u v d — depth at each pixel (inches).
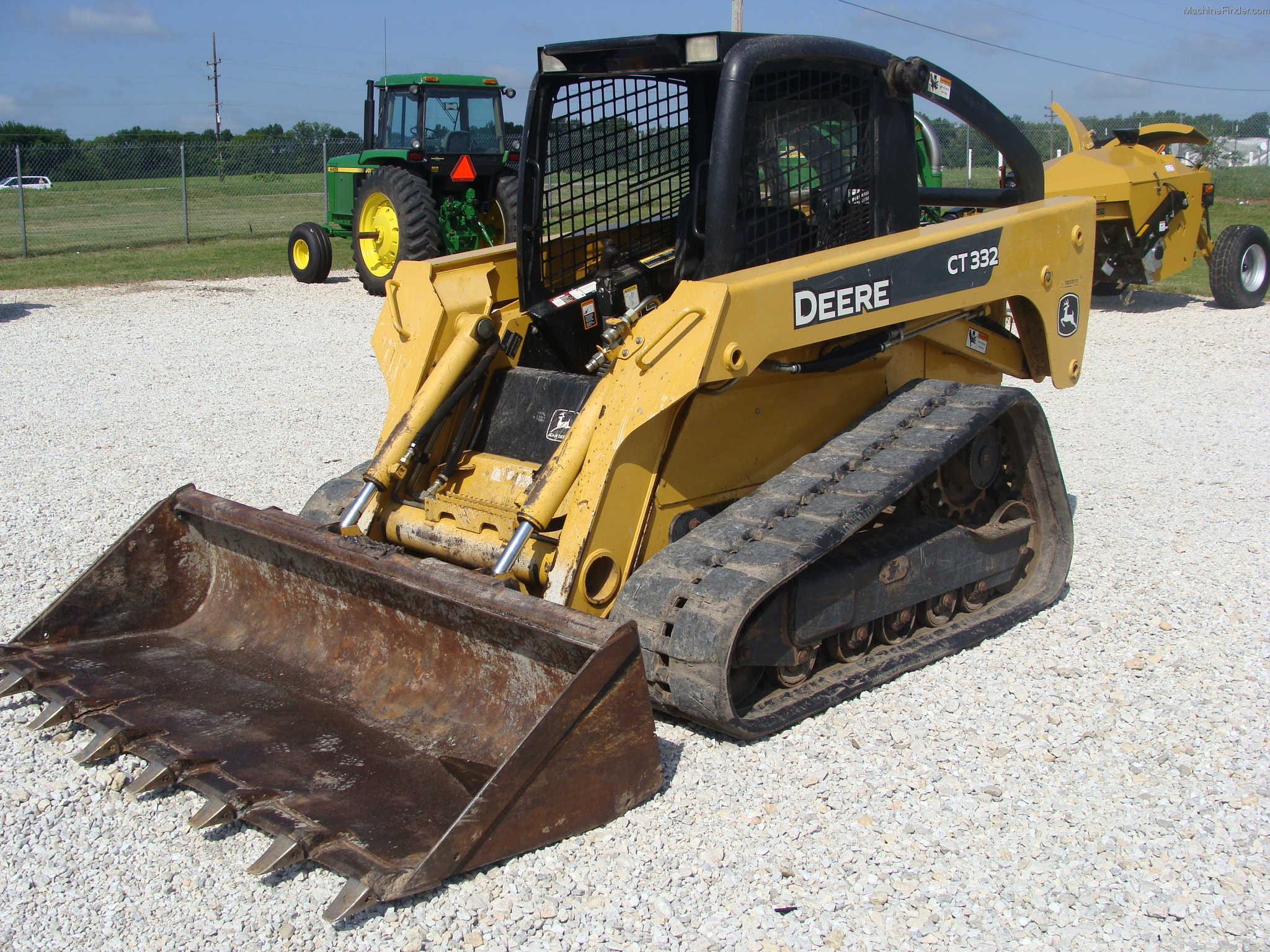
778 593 148.0
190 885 119.1
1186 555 217.6
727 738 148.0
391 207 544.7
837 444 170.6
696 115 192.5
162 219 980.6
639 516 152.6
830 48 166.9
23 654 156.3
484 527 160.4
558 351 189.8
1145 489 261.6
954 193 228.2
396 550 147.4
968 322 197.9
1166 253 496.4
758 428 166.6
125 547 166.9
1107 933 110.4
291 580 161.8
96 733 142.9
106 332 468.4
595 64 173.0
